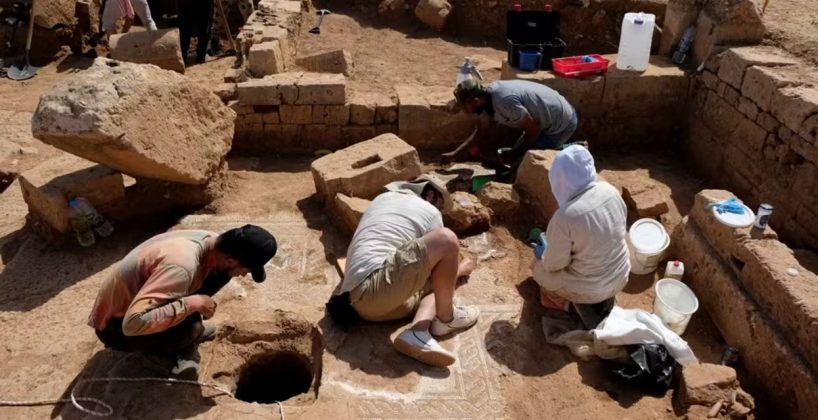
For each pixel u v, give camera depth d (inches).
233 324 154.5
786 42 229.1
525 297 170.9
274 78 242.7
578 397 141.3
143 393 136.3
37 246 184.2
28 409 133.6
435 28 355.9
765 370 144.8
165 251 120.4
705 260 171.2
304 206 208.8
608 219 147.7
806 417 131.6
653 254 177.3
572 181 147.3
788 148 193.0
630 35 238.7
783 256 151.9
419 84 286.7
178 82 180.5
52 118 150.9
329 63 292.2
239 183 222.5
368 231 151.4
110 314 123.9
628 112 249.3
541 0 343.3
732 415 134.1
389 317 152.6
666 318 159.0
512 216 203.2
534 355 152.0
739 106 215.6
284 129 243.9
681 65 251.8
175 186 198.5
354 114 242.1
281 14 315.6
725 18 230.1
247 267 122.3
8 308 160.4
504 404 138.3
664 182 233.6
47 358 145.8
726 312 160.4
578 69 241.9
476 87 207.9
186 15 310.8
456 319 155.0
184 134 183.2
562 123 215.6
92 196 184.7
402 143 210.5
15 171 234.1
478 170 231.9
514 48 251.0
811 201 185.3
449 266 143.0
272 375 159.9
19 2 339.6
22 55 340.8
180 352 139.8
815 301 137.2
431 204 167.2
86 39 354.9
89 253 182.2
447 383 142.3
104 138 153.3
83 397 134.9
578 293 154.9
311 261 181.3
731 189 222.4
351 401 136.6
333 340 150.7
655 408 139.6
